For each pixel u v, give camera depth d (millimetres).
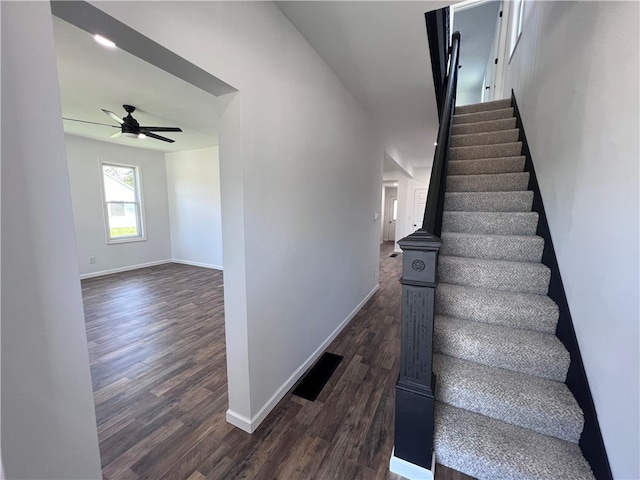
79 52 2107
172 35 1118
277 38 1751
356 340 2916
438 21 2090
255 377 1730
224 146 1544
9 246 706
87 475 914
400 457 1416
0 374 704
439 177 1775
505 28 3938
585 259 1389
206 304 3969
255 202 1639
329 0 1660
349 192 3127
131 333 3047
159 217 6609
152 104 3244
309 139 2217
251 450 1570
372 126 3812
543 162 2131
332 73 2531
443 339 1711
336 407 1920
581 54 1515
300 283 2221
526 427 1411
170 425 1756
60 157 793
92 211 5414
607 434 1133
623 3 1126
